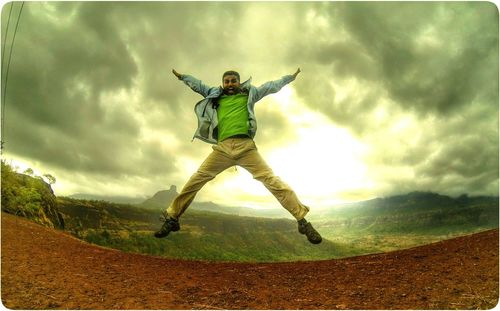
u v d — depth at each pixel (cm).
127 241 11425
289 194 370
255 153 387
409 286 388
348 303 354
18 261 435
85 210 11444
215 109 413
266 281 440
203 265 528
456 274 404
